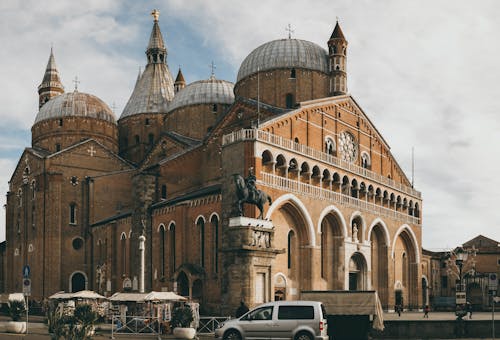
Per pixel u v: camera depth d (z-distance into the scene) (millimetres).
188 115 86188
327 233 68625
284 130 64125
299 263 63375
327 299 40125
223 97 86312
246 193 48438
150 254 70688
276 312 32844
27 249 90750
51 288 85125
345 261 68625
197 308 45531
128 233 77625
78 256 88000
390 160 84750
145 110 99562
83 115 95375
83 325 29547
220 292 58594
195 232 63469
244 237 46688
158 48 104188
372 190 77000
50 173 87500
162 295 46125
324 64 80562
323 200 66125
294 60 79000
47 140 95250
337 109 73625
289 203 61406
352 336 40250
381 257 79500
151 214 71875
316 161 66000
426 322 42688
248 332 32844
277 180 59562
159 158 86188
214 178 73688
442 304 97500
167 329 43688
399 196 84188
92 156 91438
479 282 105938
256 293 47031
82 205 89375
